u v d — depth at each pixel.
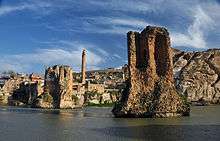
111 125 85.94
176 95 113.88
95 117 125.69
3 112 169.50
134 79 115.19
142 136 62.53
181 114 113.31
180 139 58.12
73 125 89.44
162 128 75.88
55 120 110.69
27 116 135.00
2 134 69.44
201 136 61.53
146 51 117.06
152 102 110.81
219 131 69.25
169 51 116.31
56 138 63.03
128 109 111.88
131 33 119.25
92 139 60.75
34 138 63.25
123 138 60.72
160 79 115.25
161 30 117.56
